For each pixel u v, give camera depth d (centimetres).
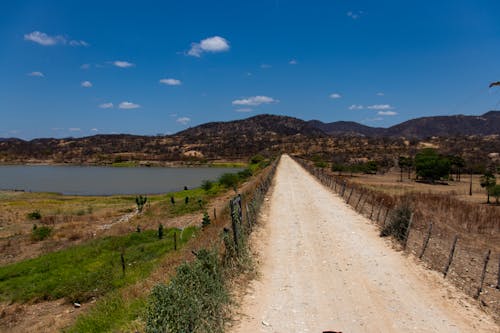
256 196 2183
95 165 18950
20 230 3300
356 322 805
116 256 1975
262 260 1234
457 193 4975
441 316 828
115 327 764
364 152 14462
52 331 1066
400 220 1508
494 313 830
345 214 2061
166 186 8619
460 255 1269
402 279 1057
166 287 689
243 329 769
